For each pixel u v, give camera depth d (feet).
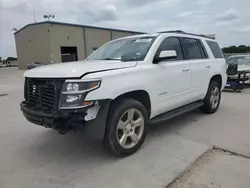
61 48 114.01
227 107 21.47
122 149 11.08
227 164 10.41
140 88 11.59
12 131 15.58
